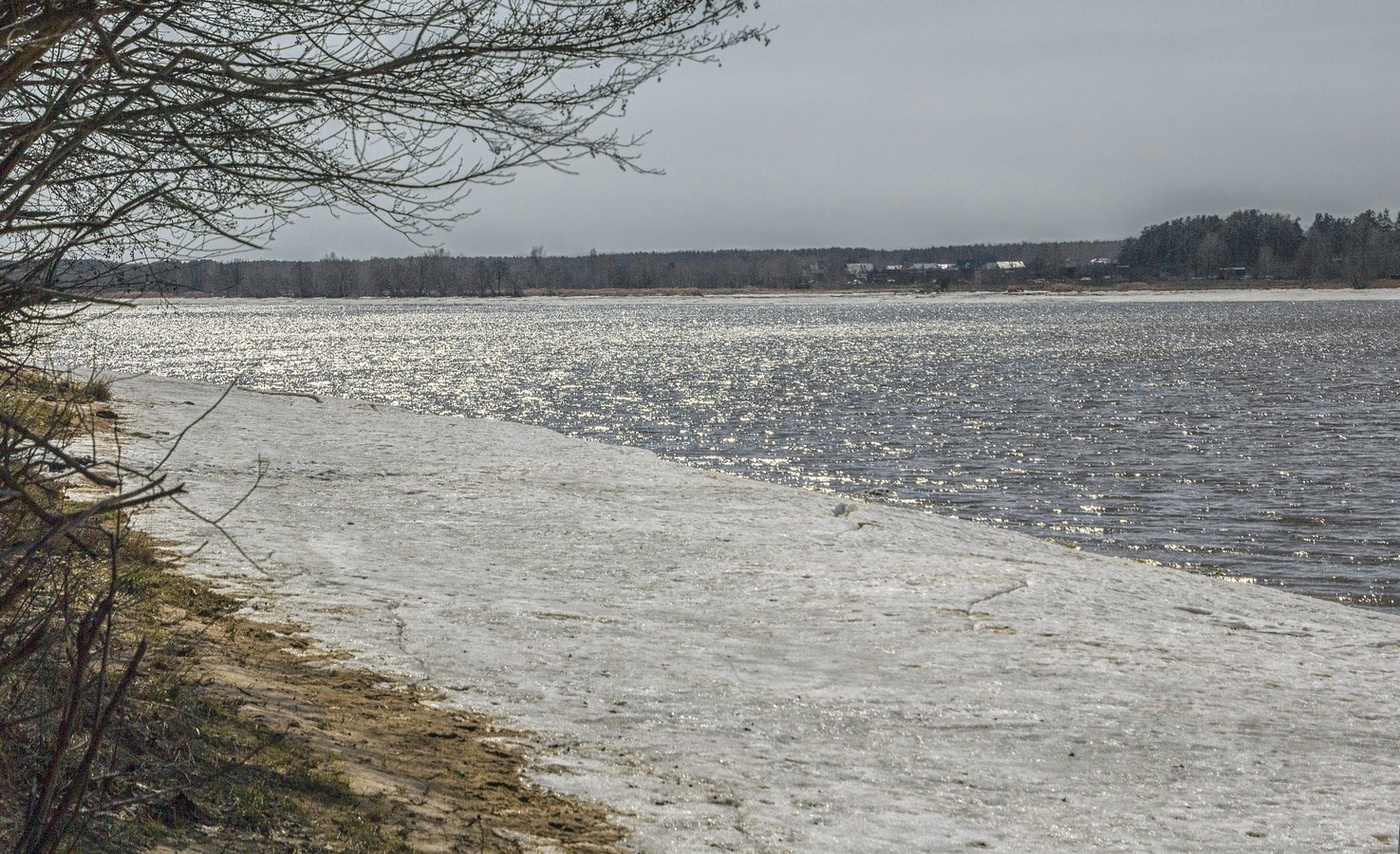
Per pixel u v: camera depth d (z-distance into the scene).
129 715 5.64
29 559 3.34
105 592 5.64
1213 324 119.44
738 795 6.93
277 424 25.48
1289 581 18.55
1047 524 22.97
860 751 7.91
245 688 7.22
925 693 9.33
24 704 4.75
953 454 32.59
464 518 16.14
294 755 6.19
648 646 10.23
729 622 11.33
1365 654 11.59
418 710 7.83
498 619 10.69
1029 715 8.89
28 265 4.11
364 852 5.21
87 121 3.71
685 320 149.38
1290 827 6.92
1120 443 34.47
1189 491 26.31
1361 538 21.41
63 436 4.11
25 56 3.45
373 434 25.19
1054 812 7.01
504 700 8.33
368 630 9.79
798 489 20.69
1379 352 73.81
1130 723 8.83
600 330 119.44
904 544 15.97
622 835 6.15
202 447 20.36
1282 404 44.75
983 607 12.39
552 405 47.31
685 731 8.05
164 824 4.85
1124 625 12.09
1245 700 9.64
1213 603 13.76
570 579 12.87
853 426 39.28
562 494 18.59
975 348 84.12
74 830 4.23
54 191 4.39
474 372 64.56
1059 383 55.06
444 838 5.62
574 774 7.00
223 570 11.27
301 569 11.95
